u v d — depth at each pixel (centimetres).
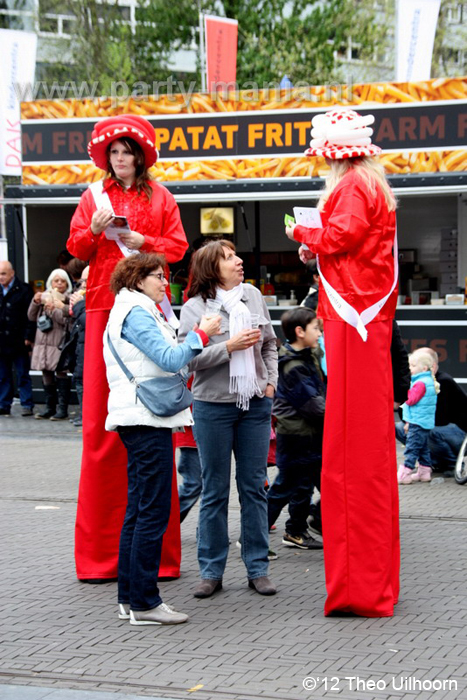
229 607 523
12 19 2689
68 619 507
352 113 492
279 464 639
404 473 872
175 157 1270
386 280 491
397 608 513
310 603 528
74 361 1199
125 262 493
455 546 647
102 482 575
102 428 575
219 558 551
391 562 504
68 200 1303
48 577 588
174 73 2681
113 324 486
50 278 1277
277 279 1550
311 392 618
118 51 2511
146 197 575
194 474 653
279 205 1565
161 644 465
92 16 2650
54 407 1298
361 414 489
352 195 481
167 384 478
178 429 497
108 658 448
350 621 493
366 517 492
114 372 486
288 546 660
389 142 1211
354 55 2723
